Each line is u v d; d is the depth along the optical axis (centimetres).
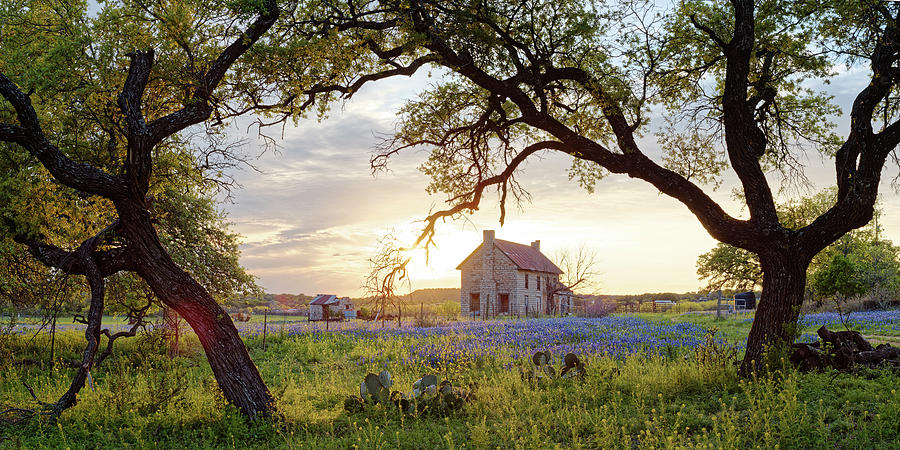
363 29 1327
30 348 2130
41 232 1312
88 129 1327
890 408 859
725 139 1351
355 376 1662
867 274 4184
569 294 7388
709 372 1255
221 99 1231
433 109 1585
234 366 1127
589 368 1391
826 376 1179
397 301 1416
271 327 3209
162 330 2067
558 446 782
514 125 1680
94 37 1086
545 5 1326
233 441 950
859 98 1241
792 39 1410
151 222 1209
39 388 1455
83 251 1170
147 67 1104
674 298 8838
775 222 1307
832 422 873
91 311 1145
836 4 1225
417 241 1555
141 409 1147
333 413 1166
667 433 864
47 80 1053
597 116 1567
